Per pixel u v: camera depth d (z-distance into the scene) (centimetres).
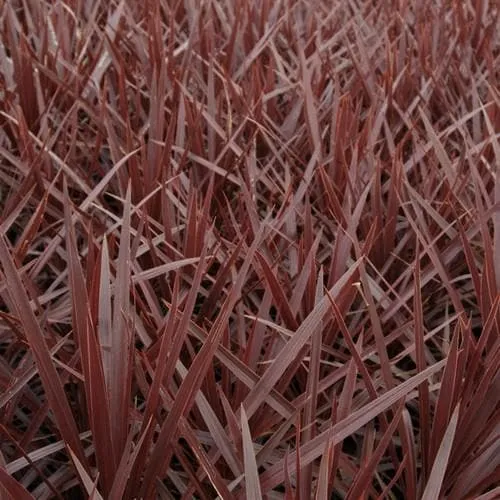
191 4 325
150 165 213
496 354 147
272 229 183
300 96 251
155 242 183
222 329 137
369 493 145
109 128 211
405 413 149
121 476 127
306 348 158
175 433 146
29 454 153
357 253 163
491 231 207
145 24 320
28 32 306
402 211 219
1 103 235
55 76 237
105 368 137
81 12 336
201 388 157
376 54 315
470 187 223
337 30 341
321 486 121
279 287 160
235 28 292
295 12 359
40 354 131
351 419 135
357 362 144
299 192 194
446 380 143
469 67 293
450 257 188
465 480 148
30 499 123
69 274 141
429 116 261
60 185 214
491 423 152
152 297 167
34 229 173
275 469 137
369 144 219
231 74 290
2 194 229
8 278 129
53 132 241
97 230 194
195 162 221
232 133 239
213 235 190
